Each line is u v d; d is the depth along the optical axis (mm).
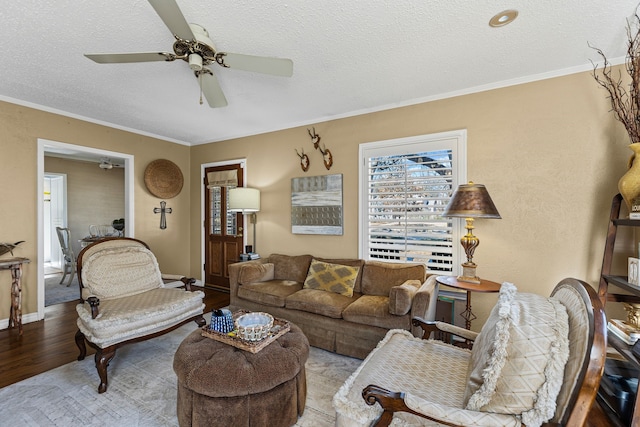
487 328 1315
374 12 1718
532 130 2516
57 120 3406
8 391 1958
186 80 2615
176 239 4746
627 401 1434
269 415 1522
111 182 6715
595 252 2314
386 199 3172
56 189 6184
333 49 2109
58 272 5848
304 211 3721
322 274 3107
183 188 4863
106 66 2363
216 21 1784
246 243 4312
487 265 2693
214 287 4680
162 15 1463
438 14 1737
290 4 1643
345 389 1297
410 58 2236
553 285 2451
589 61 2285
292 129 3850
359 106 3242
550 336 1009
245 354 1611
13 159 3094
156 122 3840
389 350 1686
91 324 2021
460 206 2242
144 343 2717
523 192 2553
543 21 1803
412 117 3045
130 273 2768
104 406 1810
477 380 1119
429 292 2176
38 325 3131
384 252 3197
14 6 1647
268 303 2930
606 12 1717
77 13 1721
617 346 1606
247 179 4293
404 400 1062
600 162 2299
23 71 2449
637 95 1972
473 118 2750
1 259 2904
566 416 883
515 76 2535
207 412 1454
